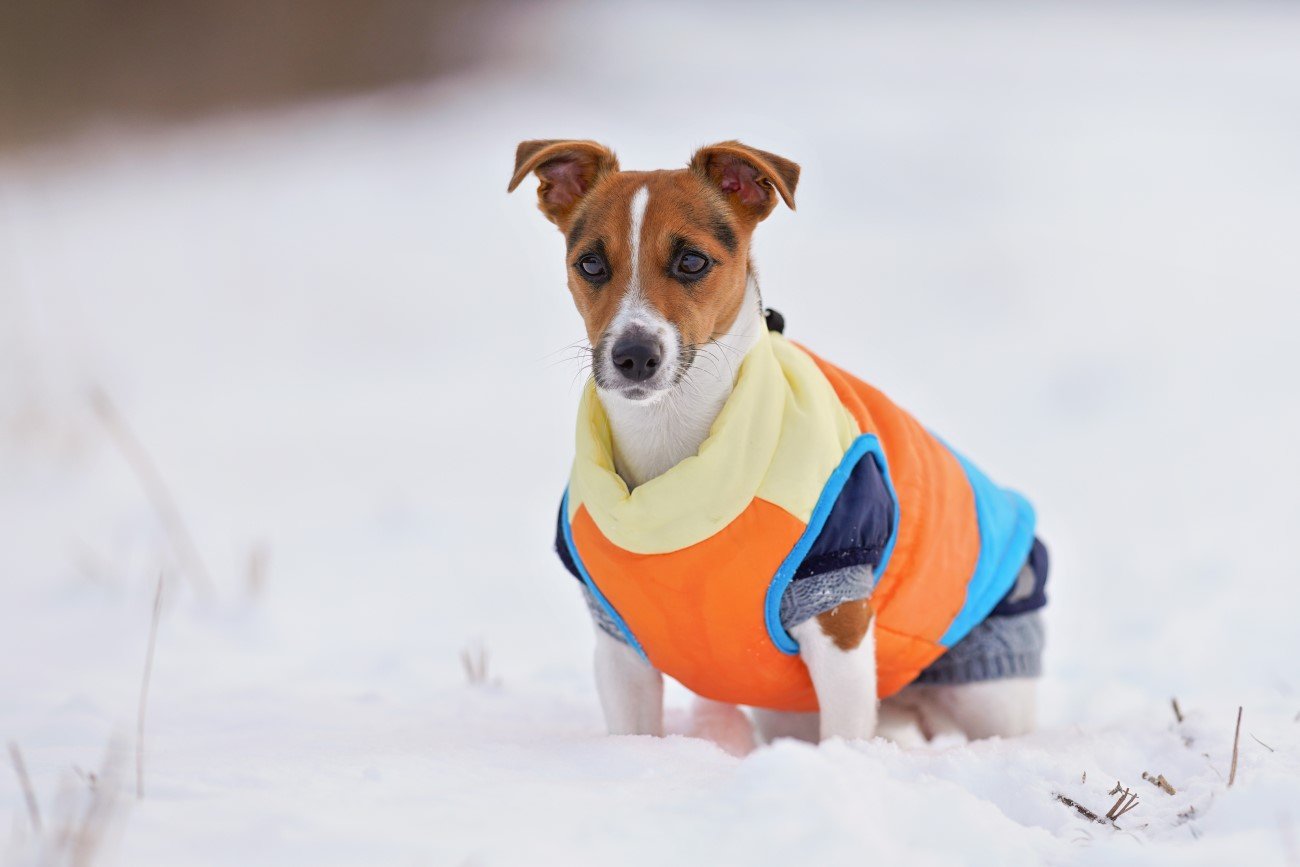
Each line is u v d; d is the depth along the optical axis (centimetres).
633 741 493
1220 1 6284
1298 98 3341
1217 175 2550
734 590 488
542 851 362
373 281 2166
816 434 495
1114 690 696
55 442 1315
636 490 495
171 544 1018
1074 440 1297
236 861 354
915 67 4175
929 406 1397
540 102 3684
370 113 3791
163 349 1791
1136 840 409
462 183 2869
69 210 2730
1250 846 376
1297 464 1186
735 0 6212
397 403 1556
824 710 512
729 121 3209
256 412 1514
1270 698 622
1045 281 1903
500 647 801
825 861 361
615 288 523
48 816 402
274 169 3156
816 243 2191
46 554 995
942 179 2611
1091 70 4019
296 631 827
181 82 4047
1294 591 864
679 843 371
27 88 3750
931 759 469
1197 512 1074
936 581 550
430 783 427
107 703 616
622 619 518
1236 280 1877
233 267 2267
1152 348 1596
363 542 1052
